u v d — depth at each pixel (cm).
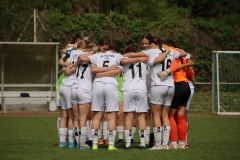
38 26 9769
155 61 3694
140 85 3744
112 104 3734
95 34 10000
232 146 4109
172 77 3756
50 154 3531
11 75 7881
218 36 10812
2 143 4278
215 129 5625
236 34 10938
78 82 3822
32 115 7194
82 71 3825
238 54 8481
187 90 3859
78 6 12619
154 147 3822
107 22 10069
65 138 4044
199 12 14650
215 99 7950
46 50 7900
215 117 7244
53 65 7969
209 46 10762
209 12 14575
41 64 7962
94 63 3756
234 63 8438
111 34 10100
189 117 7225
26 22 9725
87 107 3825
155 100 3750
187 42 10612
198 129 5622
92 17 10000
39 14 9800
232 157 3453
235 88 8269
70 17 9956
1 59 7819
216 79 8056
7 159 3331
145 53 3731
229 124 6209
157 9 12988
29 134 5034
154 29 10400
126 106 3778
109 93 3706
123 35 10156
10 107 7906
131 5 12756
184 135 3931
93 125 3797
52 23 9788
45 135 4956
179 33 10550
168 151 3669
